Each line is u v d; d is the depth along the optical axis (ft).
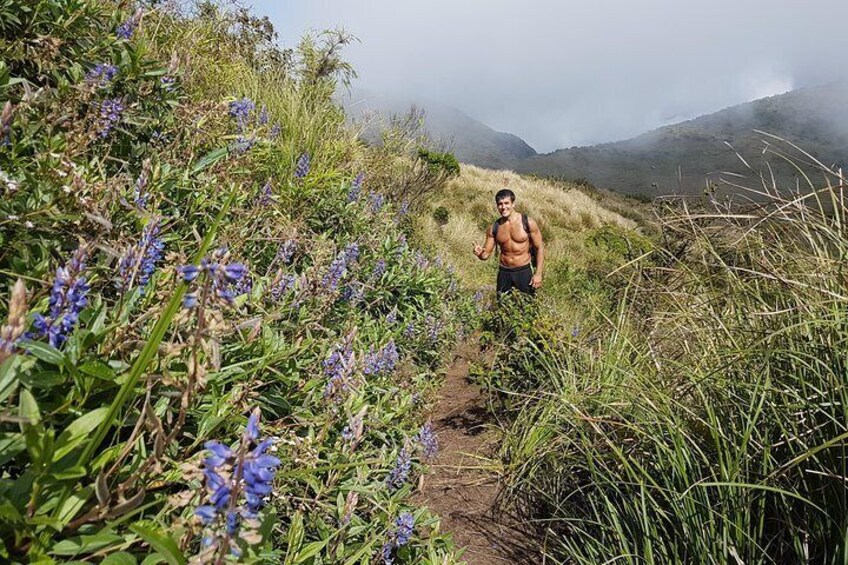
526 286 18.84
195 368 3.37
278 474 5.24
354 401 7.73
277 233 9.69
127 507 3.21
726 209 8.02
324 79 20.39
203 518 2.67
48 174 5.61
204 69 14.17
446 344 17.70
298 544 4.89
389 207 20.12
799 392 6.32
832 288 6.60
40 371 3.84
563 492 9.60
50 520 2.96
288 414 6.57
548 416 10.62
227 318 6.03
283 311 7.75
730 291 7.98
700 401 7.52
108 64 8.07
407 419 10.28
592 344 13.79
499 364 14.56
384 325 12.78
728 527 6.22
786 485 6.11
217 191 8.55
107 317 4.74
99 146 7.57
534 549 8.70
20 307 2.77
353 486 6.33
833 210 6.64
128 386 3.06
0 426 3.40
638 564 6.98
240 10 19.63
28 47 7.29
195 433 4.89
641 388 8.27
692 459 7.04
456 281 24.32
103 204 5.74
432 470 10.73
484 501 9.98
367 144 22.97
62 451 3.09
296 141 15.35
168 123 9.09
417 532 7.47
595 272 27.25
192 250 7.36
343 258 9.37
